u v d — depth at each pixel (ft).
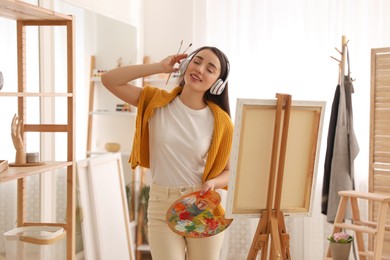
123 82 9.32
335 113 14.38
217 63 9.16
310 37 15.87
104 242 13.53
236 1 16.31
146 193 16.61
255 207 8.92
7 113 10.37
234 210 8.82
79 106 13.69
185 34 16.99
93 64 14.25
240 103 8.46
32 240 9.37
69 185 10.07
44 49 11.81
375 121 14.26
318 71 15.88
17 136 9.30
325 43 15.79
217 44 16.52
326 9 15.75
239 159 8.65
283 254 8.99
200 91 9.23
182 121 9.20
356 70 15.61
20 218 10.10
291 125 8.93
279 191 8.81
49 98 12.01
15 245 9.43
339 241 13.34
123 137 15.65
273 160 8.71
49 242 9.39
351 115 14.28
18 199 10.09
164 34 17.11
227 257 16.57
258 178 8.84
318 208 15.88
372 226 13.58
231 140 9.38
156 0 17.12
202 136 9.15
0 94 7.91
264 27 16.21
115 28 15.34
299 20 16.02
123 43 15.81
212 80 9.15
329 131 14.44
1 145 10.22
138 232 16.53
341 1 15.64
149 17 17.19
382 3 15.38
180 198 8.73
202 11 16.53
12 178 8.16
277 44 16.11
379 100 14.17
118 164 14.90
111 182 14.33
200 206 8.86
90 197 13.15
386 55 14.03
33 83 11.52
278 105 8.57
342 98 14.14
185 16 16.97
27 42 11.30
